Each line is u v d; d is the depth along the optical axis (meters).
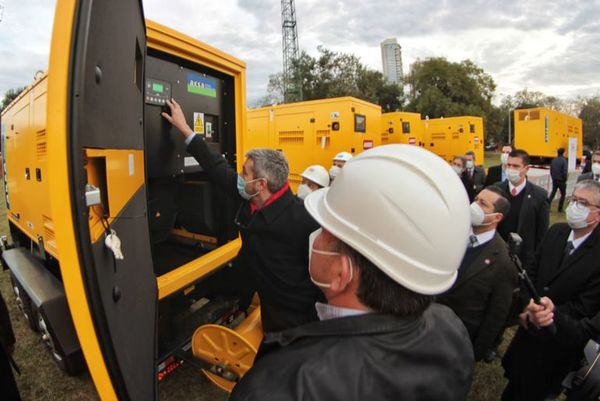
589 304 1.91
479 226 2.24
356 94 31.25
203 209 2.83
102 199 1.10
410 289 0.74
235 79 2.74
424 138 15.82
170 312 2.39
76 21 0.81
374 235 0.77
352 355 0.70
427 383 0.73
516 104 52.69
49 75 0.81
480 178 6.75
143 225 1.60
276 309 2.09
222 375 2.17
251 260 2.13
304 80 32.25
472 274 2.22
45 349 3.08
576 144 14.92
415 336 0.77
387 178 0.78
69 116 0.80
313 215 0.90
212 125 2.70
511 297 2.19
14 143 3.05
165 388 2.68
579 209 1.95
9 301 3.99
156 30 1.97
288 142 7.41
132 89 1.36
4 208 8.63
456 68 33.91
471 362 0.89
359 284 0.80
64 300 2.35
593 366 1.58
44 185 2.26
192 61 2.32
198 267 2.38
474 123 14.99
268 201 2.01
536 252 2.37
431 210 0.75
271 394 0.66
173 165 2.32
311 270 0.91
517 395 2.18
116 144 1.13
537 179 10.78
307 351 0.73
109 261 1.02
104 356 0.91
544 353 2.01
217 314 2.75
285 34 41.56
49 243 2.29
